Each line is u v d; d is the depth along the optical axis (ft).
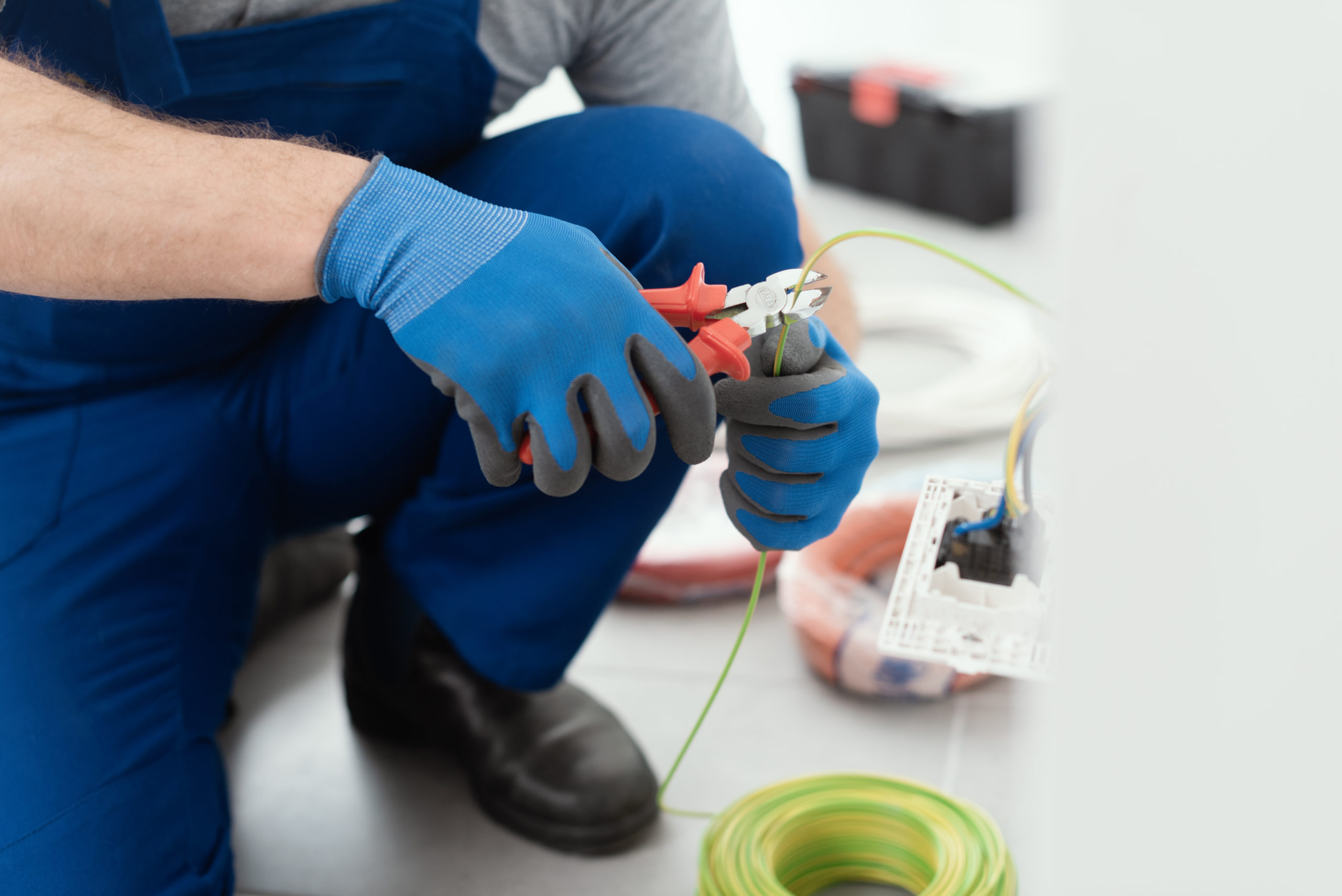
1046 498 2.20
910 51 9.77
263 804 3.51
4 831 2.40
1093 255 0.95
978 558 2.14
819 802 3.00
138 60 2.50
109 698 2.60
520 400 1.92
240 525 3.03
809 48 10.32
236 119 2.66
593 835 3.16
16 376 2.86
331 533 4.68
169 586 2.83
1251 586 0.94
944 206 8.19
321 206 2.06
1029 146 7.77
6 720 2.50
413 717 3.63
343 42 2.66
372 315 2.92
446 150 3.06
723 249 2.68
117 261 2.10
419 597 3.26
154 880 2.45
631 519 2.98
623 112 2.85
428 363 1.94
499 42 2.97
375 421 3.02
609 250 2.71
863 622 3.76
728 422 2.29
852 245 7.89
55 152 2.07
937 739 3.56
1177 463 0.95
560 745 3.29
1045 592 1.94
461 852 3.25
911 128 8.13
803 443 2.20
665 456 2.89
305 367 3.01
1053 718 1.10
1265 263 0.87
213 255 2.06
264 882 3.19
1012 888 2.68
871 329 6.80
